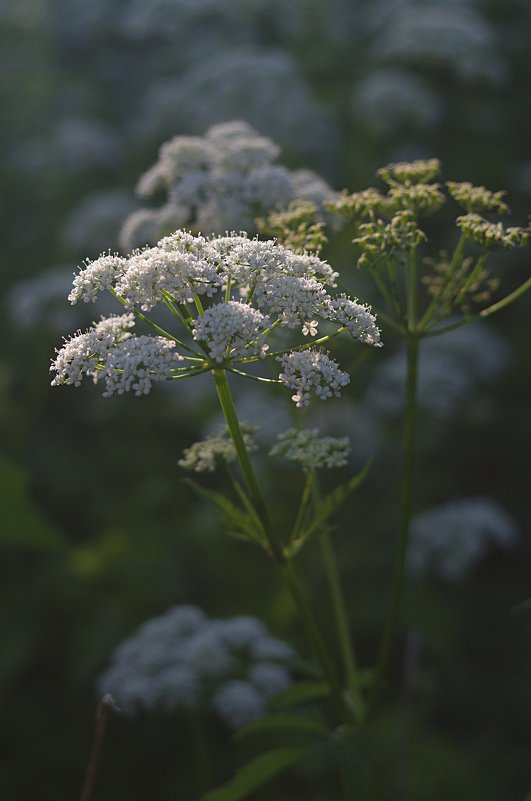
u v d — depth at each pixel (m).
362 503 7.70
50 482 8.26
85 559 7.04
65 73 12.78
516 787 5.75
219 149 4.56
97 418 8.71
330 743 3.13
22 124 11.80
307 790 5.70
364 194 3.73
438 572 7.43
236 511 3.04
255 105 8.96
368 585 7.03
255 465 7.16
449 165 9.42
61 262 10.39
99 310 8.80
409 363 3.44
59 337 9.03
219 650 5.02
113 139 11.57
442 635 6.67
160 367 2.62
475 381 8.54
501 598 7.45
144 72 12.89
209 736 6.23
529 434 8.41
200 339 2.62
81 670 6.40
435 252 8.70
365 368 8.48
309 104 9.29
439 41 9.32
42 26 12.20
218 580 7.16
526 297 9.18
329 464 2.99
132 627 6.71
